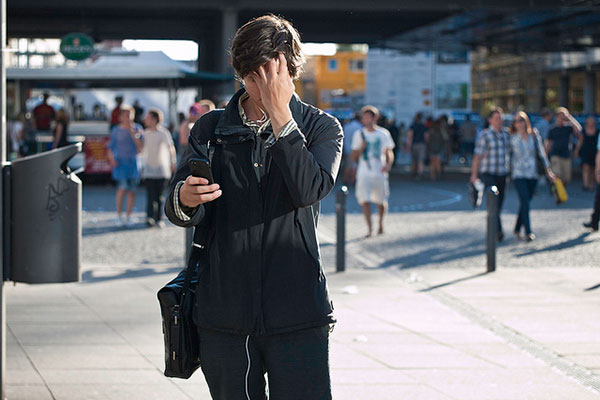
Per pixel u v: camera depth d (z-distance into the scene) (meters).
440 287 11.31
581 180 32.31
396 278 12.04
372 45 49.69
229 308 3.70
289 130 3.53
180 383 6.87
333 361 7.57
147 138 17.92
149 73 31.31
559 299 10.46
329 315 3.75
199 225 3.80
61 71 30.83
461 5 30.92
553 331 8.79
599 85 63.09
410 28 41.94
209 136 3.79
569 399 6.54
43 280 5.59
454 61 57.66
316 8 34.12
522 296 10.67
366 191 16.75
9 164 5.59
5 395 6.31
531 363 7.55
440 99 59.94
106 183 30.56
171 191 3.69
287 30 3.57
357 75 72.38
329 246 15.73
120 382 6.88
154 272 12.47
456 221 19.41
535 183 16.06
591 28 36.84
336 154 3.72
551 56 56.94
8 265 5.62
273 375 3.76
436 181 33.22
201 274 3.78
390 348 8.05
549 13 31.44
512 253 14.55
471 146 44.97
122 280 11.74
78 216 5.64
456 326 8.99
